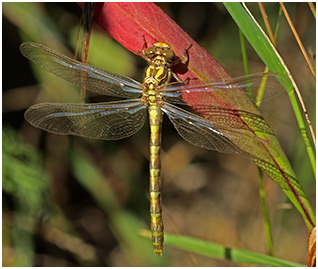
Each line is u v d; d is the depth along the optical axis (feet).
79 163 1.34
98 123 1.19
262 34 1.12
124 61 1.29
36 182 1.29
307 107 1.31
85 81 1.18
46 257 1.36
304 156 1.30
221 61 1.35
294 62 1.33
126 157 1.35
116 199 1.35
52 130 1.18
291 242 1.38
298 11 1.31
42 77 1.29
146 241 1.34
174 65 1.14
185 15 1.34
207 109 1.13
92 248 1.38
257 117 1.12
